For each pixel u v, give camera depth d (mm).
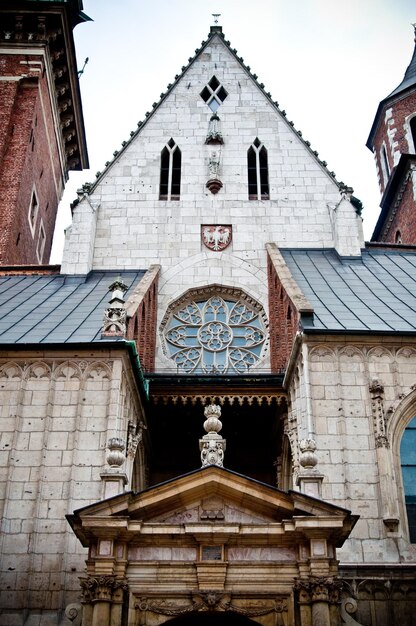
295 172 37156
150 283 30609
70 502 20656
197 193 36438
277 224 35688
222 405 26047
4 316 27062
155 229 35406
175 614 16359
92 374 22656
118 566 16609
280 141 38094
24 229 41250
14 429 21797
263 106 39188
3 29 45406
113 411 21938
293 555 16922
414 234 40469
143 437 25906
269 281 32812
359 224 35719
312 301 27188
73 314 27188
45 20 45125
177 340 31938
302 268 32188
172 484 17203
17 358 22953
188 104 39281
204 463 18141
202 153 37656
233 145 37938
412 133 45875
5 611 19141
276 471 26797
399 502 20906
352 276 31141
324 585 16172
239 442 27844
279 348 30297
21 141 41656
